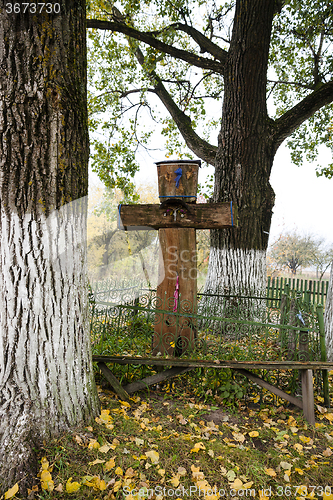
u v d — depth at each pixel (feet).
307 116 21.02
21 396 7.00
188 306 14.23
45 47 6.89
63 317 7.59
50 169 7.09
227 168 19.95
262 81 19.36
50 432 7.36
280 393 10.50
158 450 8.00
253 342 15.88
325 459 8.40
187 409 10.14
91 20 22.25
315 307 11.83
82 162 7.89
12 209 6.82
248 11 18.39
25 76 6.74
